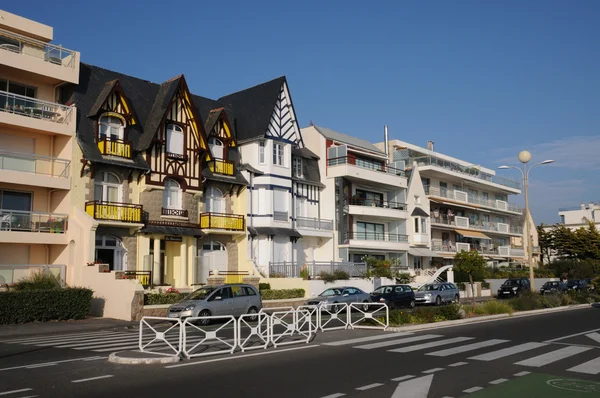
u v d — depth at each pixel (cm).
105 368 1128
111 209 2677
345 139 4934
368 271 3881
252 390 904
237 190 3441
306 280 3294
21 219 2497
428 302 3253
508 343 1492
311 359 1223
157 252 2928
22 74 2631
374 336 1656
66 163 2644
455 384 950
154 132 2944
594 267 6209
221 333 1828
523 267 6125
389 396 860
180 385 947
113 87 2844
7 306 2117
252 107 3906
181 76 3166
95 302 2486
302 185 4122
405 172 5375
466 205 5975
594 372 1066
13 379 1024
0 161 2486
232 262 3328
